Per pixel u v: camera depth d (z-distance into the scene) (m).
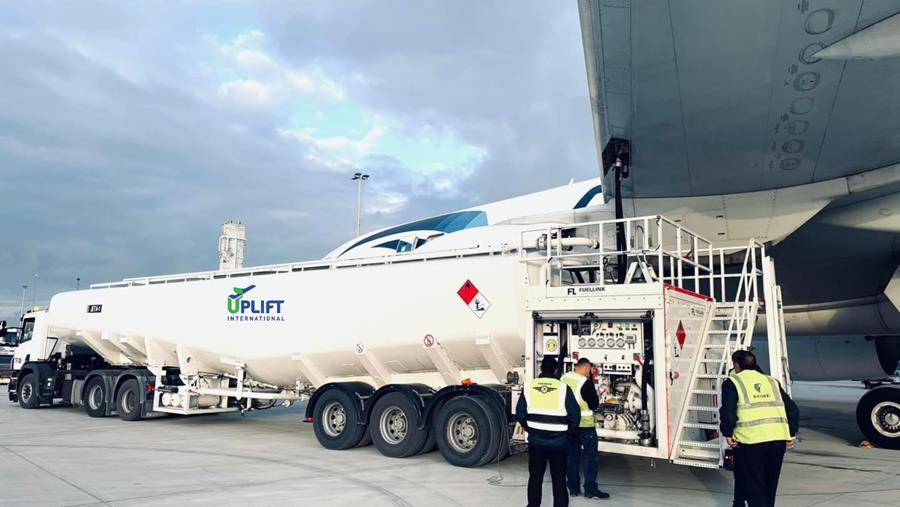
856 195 10.18
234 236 29.34
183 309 12.97
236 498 6.93
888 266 11.09
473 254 9.71
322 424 10.35
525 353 8.08
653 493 7.36
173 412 13.19
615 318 7.43
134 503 6.71
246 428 13.30
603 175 10.52
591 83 8.36
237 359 12.09
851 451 10.58
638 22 6.99
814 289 11.98
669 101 8.34
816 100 8.06
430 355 9.59
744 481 5.61
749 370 5.79
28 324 17.59
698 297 8.20
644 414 7.10
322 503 6.73
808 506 6.80
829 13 6.61
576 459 7.21
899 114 8.20
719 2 6.54
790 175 9.98
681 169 10.07
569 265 9.23
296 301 11.20
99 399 14.77
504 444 8.55
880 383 14.16
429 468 8.70
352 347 10.38
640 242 11.16
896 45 6.75
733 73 7.66
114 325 14.34
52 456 9.66
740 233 10.82
